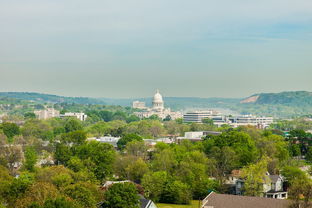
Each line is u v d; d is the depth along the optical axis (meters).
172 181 193.88
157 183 189.75
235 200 160.50
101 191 162.50
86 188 148.75
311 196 135.62
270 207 154.50
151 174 199.75
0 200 140.00
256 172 192.50
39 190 132.88
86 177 182.62
